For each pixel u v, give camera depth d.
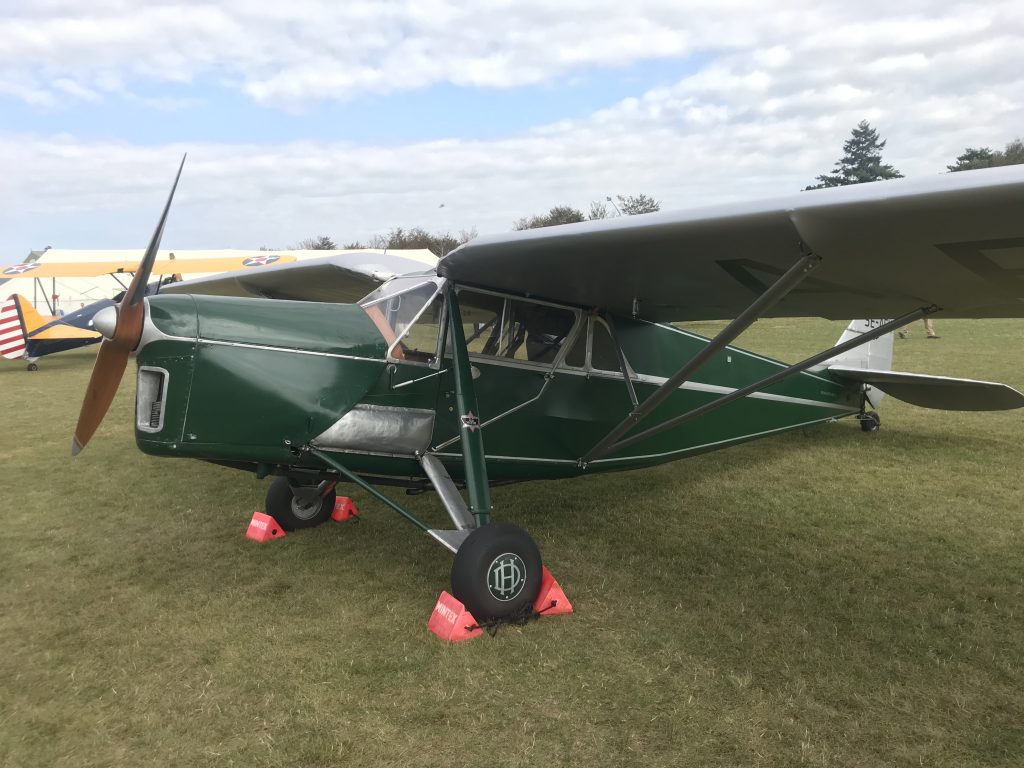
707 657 2.77
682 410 4.75
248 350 3.14
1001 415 7.80
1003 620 3.10
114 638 2.94
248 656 2.77
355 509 4.59
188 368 3.04
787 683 2.57
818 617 3.12
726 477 5.56
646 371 4.48
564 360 4.10
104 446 6.89
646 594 3.37
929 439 6.74
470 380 3.55
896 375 5.68
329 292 6.40
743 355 5.12
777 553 3.92
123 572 3.69
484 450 3.82
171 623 3.07
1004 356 11.60
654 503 4.89
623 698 2.48
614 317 4.31
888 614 3.14
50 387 11.30
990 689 2.54
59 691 2.54
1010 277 2.57
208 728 2.31
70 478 5.68
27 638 2.95
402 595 3.36
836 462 5.95
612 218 2.86
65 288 27.09
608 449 4.17
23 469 5.98
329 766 2.12
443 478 3.44
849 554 3.90
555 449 4.14
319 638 2.93
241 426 3.13
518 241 3.08
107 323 2.90
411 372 3.51
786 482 5.39
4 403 9.68
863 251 2.42
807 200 2.20
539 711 2.40
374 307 3.57
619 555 3.89
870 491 5.11
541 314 3.99
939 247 2.30
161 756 2.17
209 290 6.77
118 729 2.30
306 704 2.43
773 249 2.58
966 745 2.22
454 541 3.07
